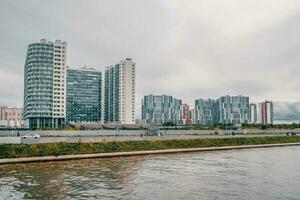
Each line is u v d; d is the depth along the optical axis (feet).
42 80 612.29
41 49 614.34
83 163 228.02
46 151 247.70
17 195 128.57
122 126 596.29
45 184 150.20
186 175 178.19
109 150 280.72
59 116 626.64
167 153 305.53
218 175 178.09
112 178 167.22
